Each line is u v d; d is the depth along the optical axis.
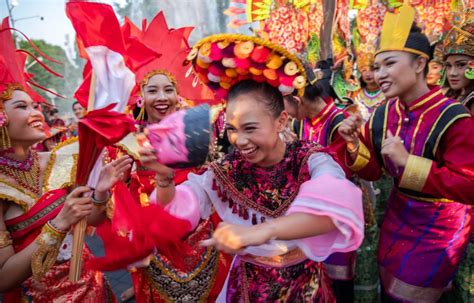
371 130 1.90
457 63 2.06
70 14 1.15
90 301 1.57
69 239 1.52
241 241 0.86
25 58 1.64
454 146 1.56
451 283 2.09
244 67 1.07
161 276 1.79
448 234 1.69
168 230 1.11
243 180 1.20
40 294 1.44
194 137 1.00
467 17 2.07
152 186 1.77
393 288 1.82
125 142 1.55
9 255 1.33
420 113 1.68
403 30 1.59
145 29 2.10
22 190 1.44
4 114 1.35
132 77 1.24
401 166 1.55
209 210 1.29
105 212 1.47
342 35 3.45
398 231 1.82
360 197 1.01
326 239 1.09
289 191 1.16
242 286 1.28
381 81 1.67
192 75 2.21
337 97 2.86
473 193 1.47
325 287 1.37
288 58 1.05
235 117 1.06
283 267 1.23
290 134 1.30
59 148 1.63
